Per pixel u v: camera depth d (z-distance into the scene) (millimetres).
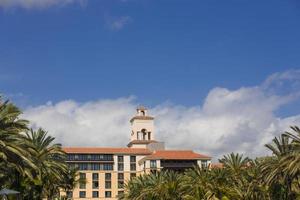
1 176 59594
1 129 53719
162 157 164875
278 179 73188
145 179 109812
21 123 55656
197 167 96562
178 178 100000
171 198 97625
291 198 73812
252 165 92875
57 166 74875
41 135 71500
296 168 66500
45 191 75812
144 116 199000
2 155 51719
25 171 56812
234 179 94688
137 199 102812
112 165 172875
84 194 167000
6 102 54750
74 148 172000
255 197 86625
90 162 170625
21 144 55656
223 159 99562
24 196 67562
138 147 189500
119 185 171125
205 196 89875
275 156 75812
